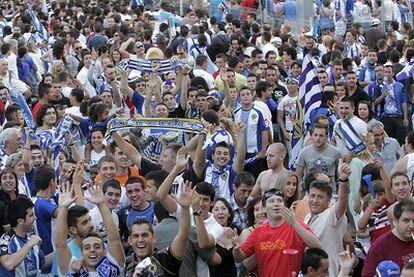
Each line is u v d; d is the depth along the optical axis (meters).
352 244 14.93
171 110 22.86
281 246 14.04
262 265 14.18
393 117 26.39
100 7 42.88
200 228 13.61
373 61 27.70
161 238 14.10
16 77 27.30
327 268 13.48
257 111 21.61
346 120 19.81
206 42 31.00
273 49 31.64
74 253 14.71
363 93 24.36
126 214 15.82
